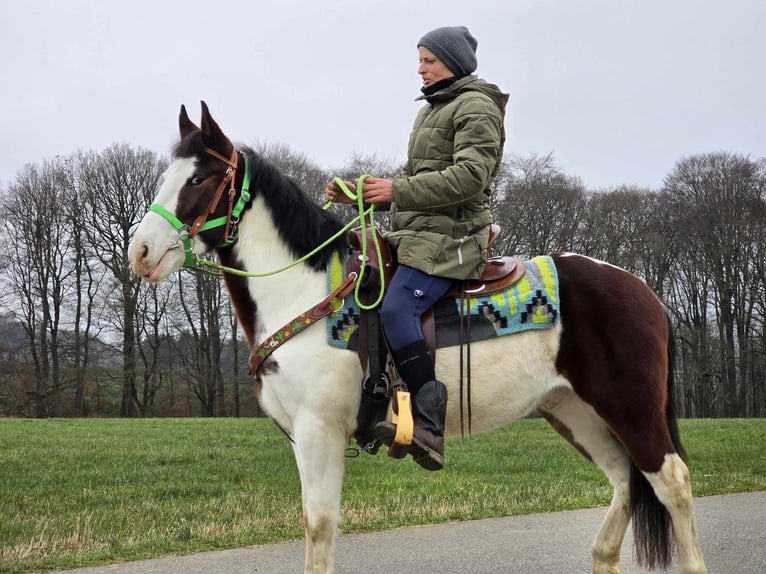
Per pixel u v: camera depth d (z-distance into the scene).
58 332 34.53
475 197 4.05
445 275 3.90
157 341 34.28
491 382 3.93
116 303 33.03
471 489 7.98
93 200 32.59
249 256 4.07
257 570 4.98
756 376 35.91
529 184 30.67
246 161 4.08
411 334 3.81
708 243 34.19
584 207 32.25
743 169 34.69
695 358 34.59
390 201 3.93
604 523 4.27
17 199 34.00
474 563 5.11
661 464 3.82
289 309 3.98
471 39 4.23
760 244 33.72
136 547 5.51
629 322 3.91
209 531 6.01
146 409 35.03
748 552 5.18
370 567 5.06
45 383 33.88
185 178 3.94
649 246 33.88
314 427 3.81
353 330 3.87
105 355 34.59
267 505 7.16
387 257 3.98
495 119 3.95
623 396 3.86
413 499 7.38
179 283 34.28
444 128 4.02
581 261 4.14
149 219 3.88
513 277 4.05
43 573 4.88
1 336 34.81
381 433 3.68
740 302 34.69
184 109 4.18
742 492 7.65
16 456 11.27
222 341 35.00
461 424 4.00
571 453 11.34
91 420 20.98
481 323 3.95
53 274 34.38
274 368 3.87
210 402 34.97
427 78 4.18
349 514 6.64
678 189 35.25
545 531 6.00
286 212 4.06
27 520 6.38
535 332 3.96
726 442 12.71
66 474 9.30
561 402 4.28
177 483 8.62
